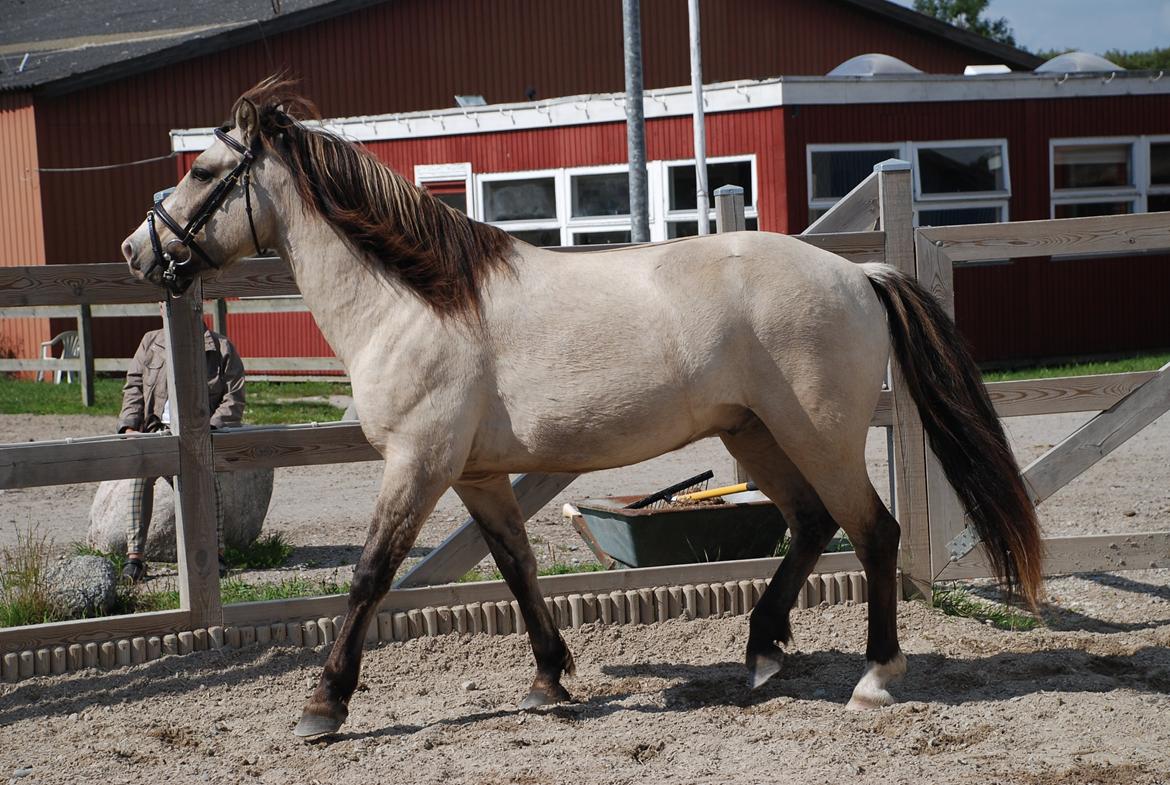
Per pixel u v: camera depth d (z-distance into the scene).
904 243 5.91
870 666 4.67
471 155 17.16
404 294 4.50
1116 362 16.41
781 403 4.50
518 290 4.54
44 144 18.77
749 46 23.91
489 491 4.87
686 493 6.95
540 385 4.47
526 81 22.44
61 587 5.77
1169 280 17.72
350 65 20.78
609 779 3.95
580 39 22.94
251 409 14.35
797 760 4.07
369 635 5.57
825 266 4.60
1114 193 17.39
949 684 4.91
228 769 4.20
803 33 24.47
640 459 4.64
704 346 4.47
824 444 4.52
